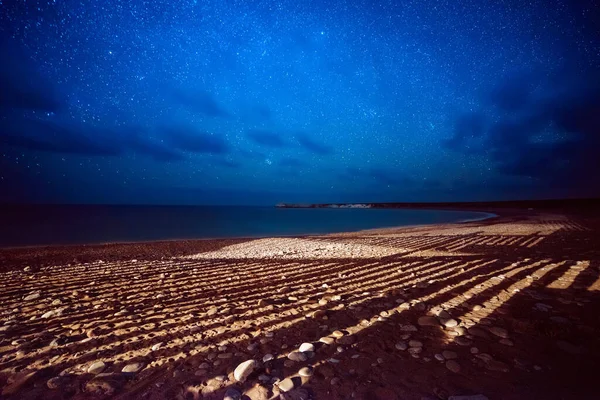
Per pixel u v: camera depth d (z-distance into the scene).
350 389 2.20
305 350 2.82
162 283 6.23
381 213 62.53
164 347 3.03
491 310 3.77
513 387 2.14
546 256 7.66
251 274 6.98
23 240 17.20
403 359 2.62
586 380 2.19
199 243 15.38
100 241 16.75
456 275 5.88
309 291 5.29
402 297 4.53
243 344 3.06
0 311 4.45
